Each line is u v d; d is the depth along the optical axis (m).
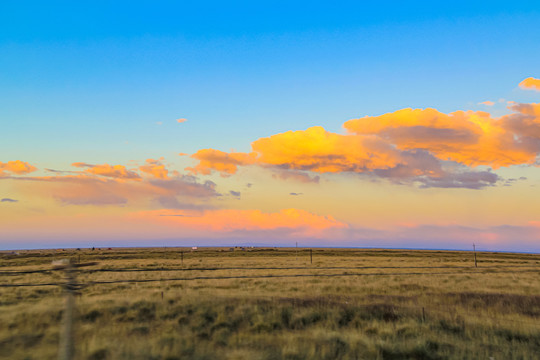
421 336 16.75
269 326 18.52
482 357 14.22
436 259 88.38
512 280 37.84
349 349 14.88
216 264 63.84
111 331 16.39
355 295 27.73
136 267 57.22
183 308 21.50
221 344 15.77
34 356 12.56
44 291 29.75
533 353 14.66
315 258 88.69
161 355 13.16
